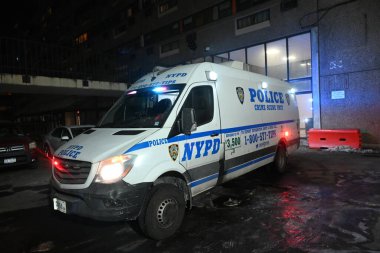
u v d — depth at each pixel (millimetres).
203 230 4094
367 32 10875
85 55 15109
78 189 3535
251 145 5863
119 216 3463
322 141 10992
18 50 11484
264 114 6461
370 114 10977
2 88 11695
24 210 5312
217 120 4863
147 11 21547
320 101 12273
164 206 3857
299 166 8180
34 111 29781
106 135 4082
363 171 7172
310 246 3482
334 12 11672
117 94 16094
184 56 18844
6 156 8531
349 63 11383
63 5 35438
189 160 4273
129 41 23984
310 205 4910
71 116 26375
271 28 13945
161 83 4723
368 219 4203
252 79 6250
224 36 16188
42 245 3875
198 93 4598
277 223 4215
